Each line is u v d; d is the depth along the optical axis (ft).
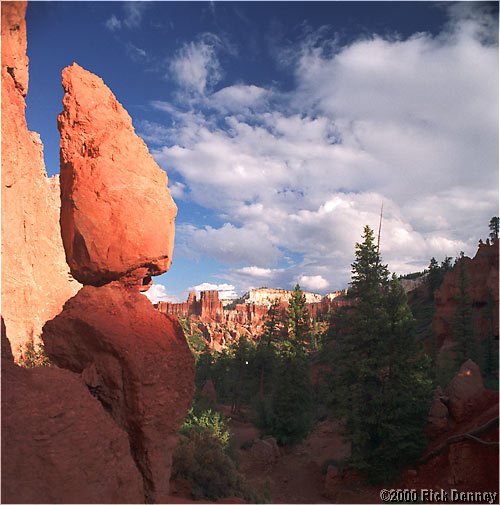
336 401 96.37
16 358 79.05
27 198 93.97
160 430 34.19
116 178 36.91
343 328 110.52
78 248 36.76
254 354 184.44
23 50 40.75
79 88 39.40
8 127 69.82
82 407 29.22
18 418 25.82
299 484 94.89
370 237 105.81
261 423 131.75
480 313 175.42
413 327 91.86
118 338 33.78
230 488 46.57
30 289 88.99
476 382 80.02
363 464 80.94
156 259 38.24
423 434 80.12
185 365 37.52
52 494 25.43
